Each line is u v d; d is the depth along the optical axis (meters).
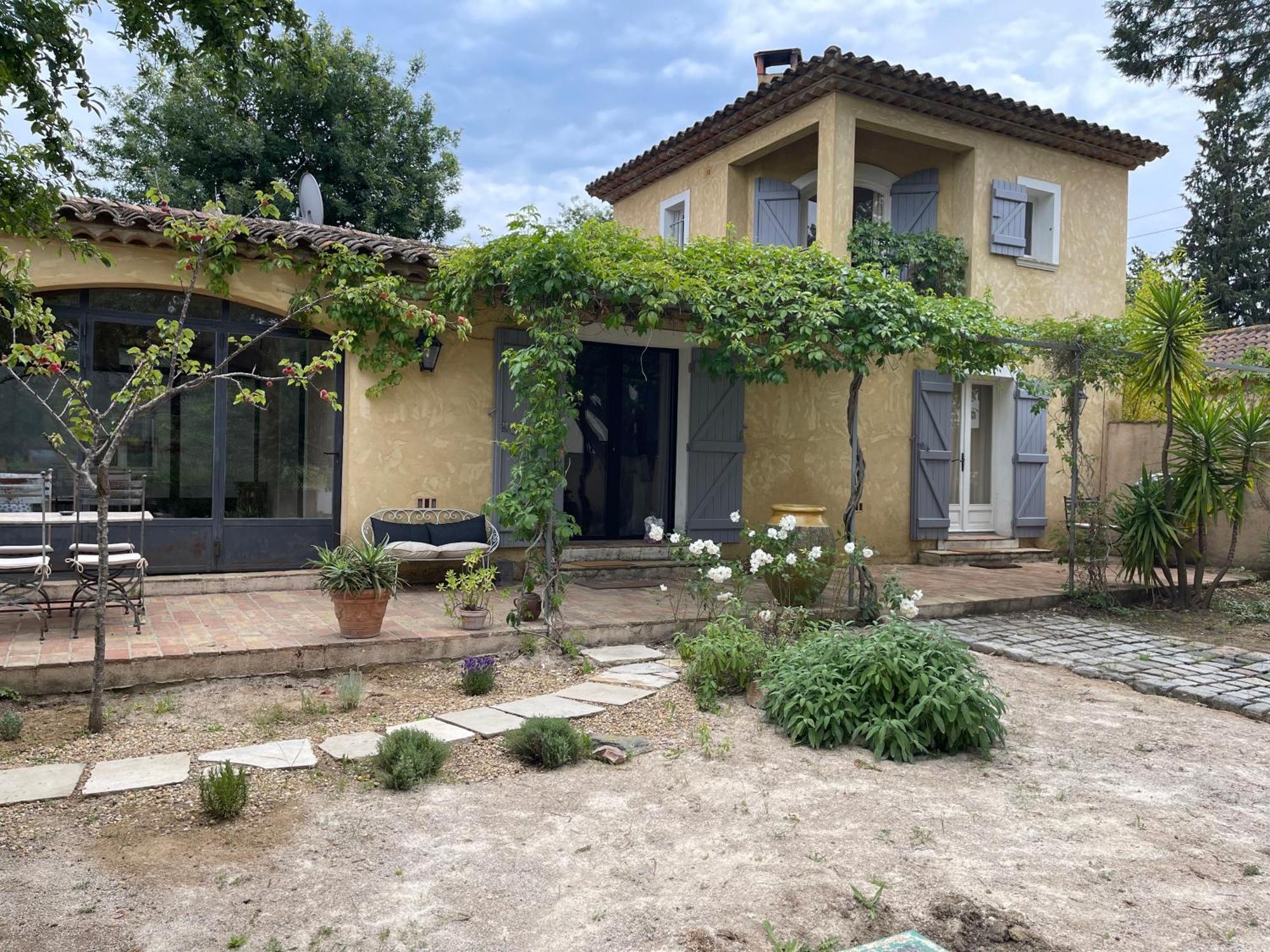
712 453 10.08
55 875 2.94
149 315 7.23
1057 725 5.02
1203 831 3.56
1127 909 2.87
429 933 2.65
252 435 7.65
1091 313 12.23
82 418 4.59
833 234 10.12
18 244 6.54
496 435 8.48
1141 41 17.02
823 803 3.76
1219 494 8.68
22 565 5.39
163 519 7.29
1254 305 22.50
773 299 7.02
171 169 15.91
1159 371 8.99
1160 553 8.83
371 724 4.62
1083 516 9.36
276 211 4.74
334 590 5.64
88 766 3.91
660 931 2.69
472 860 3.15
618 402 10.24
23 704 4.70
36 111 4.11
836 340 7.31
